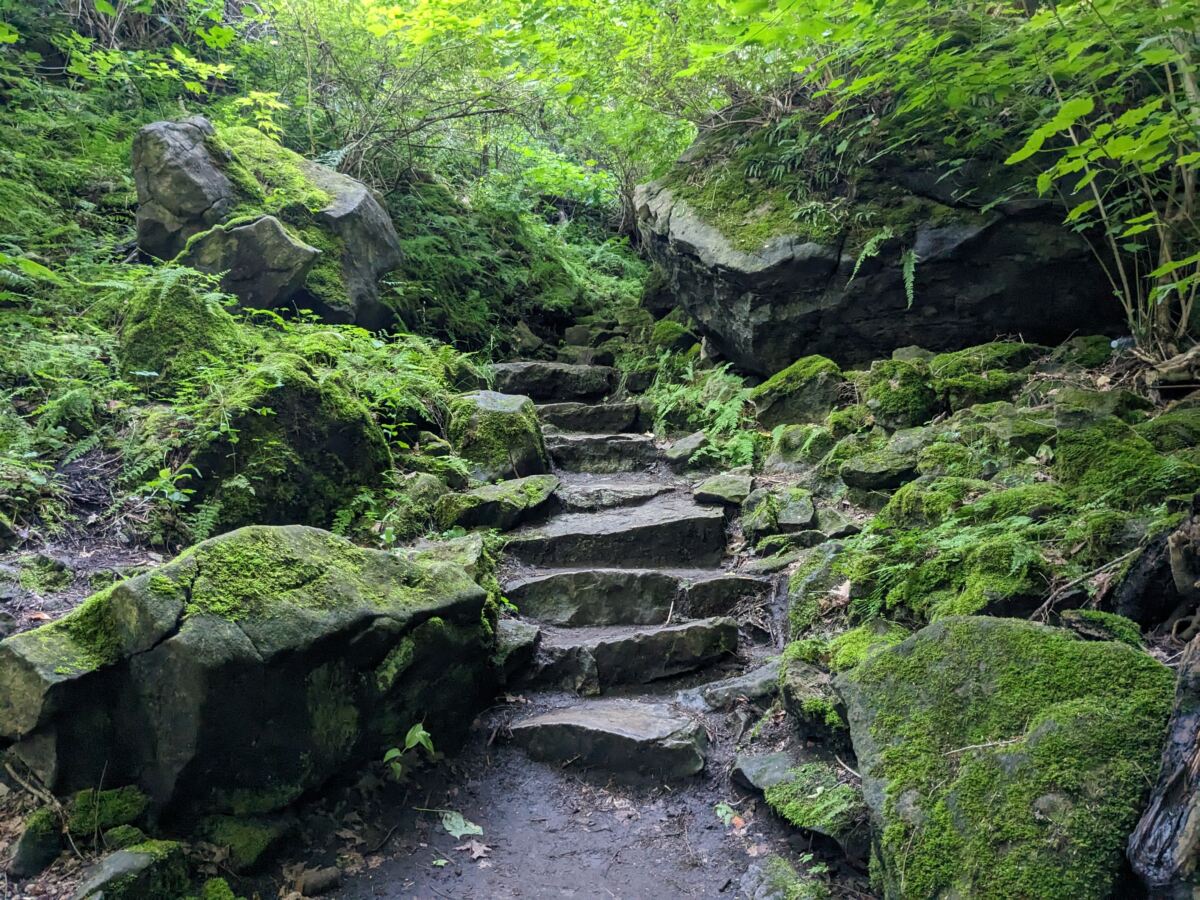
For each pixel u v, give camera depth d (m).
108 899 2.39
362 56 7.80
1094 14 3.29
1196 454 3.55
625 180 10.27
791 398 5.62
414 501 4.62
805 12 3.71
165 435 4.12
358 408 4.55
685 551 4.60
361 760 3.16
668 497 5.17
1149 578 2.88
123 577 3.45
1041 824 2.16
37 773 2.63
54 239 5.62
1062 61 3.70
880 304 5.68
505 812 3.21
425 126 8.20
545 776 3.39
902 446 4.59
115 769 2.71
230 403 4.11
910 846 2.30
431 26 6.38
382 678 3.11
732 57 6.12
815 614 3.72
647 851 2.99
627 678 3.86
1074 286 5.29
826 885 2.71
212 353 4.68
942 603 3.20
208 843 2.71
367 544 4.28
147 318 4.68
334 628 2.90
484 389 6.58
